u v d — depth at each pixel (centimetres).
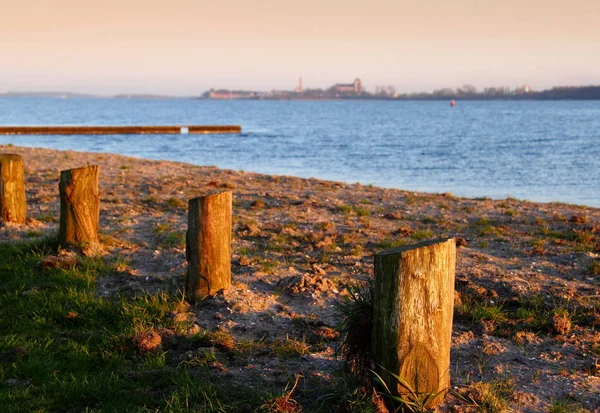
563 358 602
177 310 702
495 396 505
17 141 4397
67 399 508
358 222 1236
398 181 2617
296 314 707
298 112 16588
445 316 474
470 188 2416
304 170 3022
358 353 502
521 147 4531
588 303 738
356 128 7631
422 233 1112
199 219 723
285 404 488
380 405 468
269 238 1065
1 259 876
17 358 579
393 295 462
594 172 2967
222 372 562
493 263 918
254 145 4541
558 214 1377
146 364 572
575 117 11706
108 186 1667
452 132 6688
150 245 991
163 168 2245
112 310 701
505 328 679
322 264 901
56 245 920
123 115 12481
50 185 1638
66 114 12794
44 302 718
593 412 497
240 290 760
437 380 479
